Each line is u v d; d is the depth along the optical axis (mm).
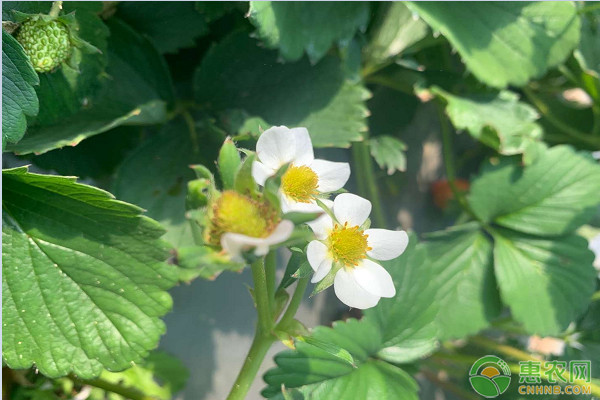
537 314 335
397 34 346
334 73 325
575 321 365
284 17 301
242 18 335
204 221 201
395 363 302
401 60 367
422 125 432
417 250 299
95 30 286
